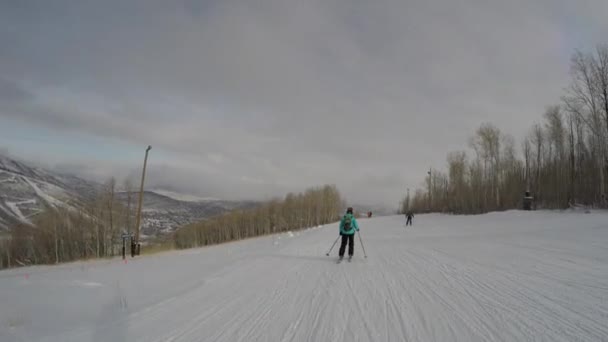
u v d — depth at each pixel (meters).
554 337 4.27
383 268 9.62
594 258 9.23
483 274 8.03
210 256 18.05
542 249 11.28
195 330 5.36
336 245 16.66
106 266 19.64
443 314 5.36
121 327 5.72
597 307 5.25
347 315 5.60
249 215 68.31
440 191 85.44
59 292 8.68
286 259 12.51
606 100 38.19
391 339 4.50
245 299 7.09
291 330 5.08
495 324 4.81
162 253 32.53
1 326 5.94
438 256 11.31
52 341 5.20
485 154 60.97
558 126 48.09
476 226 28.17
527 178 51.88
